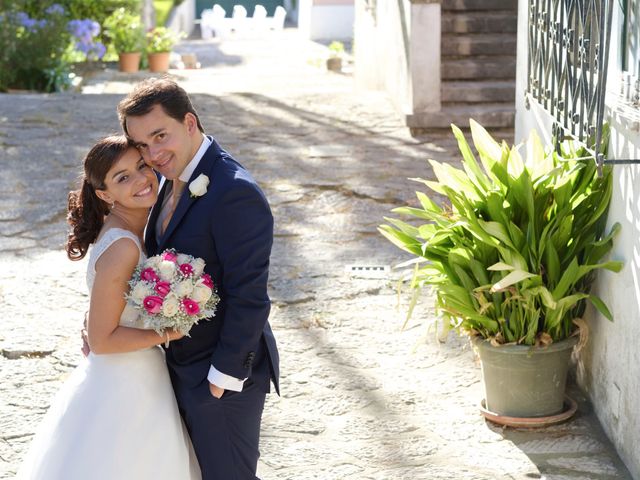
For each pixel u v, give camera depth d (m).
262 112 10.38
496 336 3.96
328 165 8.27
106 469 2.83
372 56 12.73
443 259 4.12
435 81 9.31
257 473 3.75
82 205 2.93
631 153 3.59
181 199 2.87
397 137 9.27
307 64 20.62
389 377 4.56
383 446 3.95
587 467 3.75
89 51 17.36
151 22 23.16
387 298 5.51
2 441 3.99
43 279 5.82
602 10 3.53
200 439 2.96
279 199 7.37
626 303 3.67
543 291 3.81
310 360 4.74
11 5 13.63
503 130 9.45
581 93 3.84
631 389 3.62
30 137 9.29
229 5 36.69
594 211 3.98
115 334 2.83
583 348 4.31
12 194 7.52
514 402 4.07
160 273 2.76
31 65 13.55
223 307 2.93
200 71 19.45
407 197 7.34
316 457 3.87
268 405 4.30
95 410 2.85
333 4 27.36
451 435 4.03
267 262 2.84
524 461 3.81
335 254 6.23
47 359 4.75
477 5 10.69
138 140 2.79
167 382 2.97
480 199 4.08
